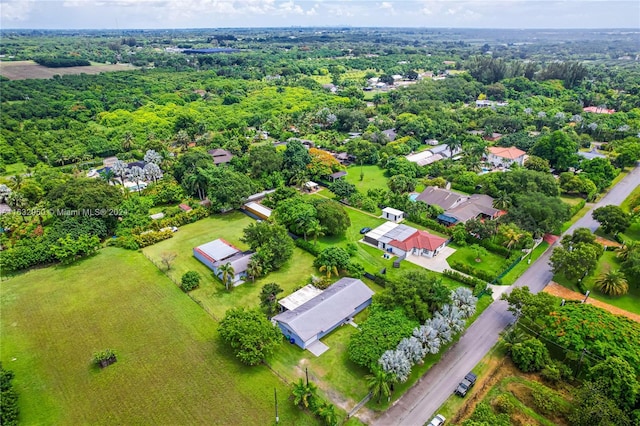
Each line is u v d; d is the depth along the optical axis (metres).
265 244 86.44
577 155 142.38
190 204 116.31
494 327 70.19
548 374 58.97
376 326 62.44
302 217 95.38
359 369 61.50
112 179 126.62
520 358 60.97
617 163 147.12
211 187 116.25
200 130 181.12
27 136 161.00
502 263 89.31
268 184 128.38
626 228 101.75
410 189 124.06
